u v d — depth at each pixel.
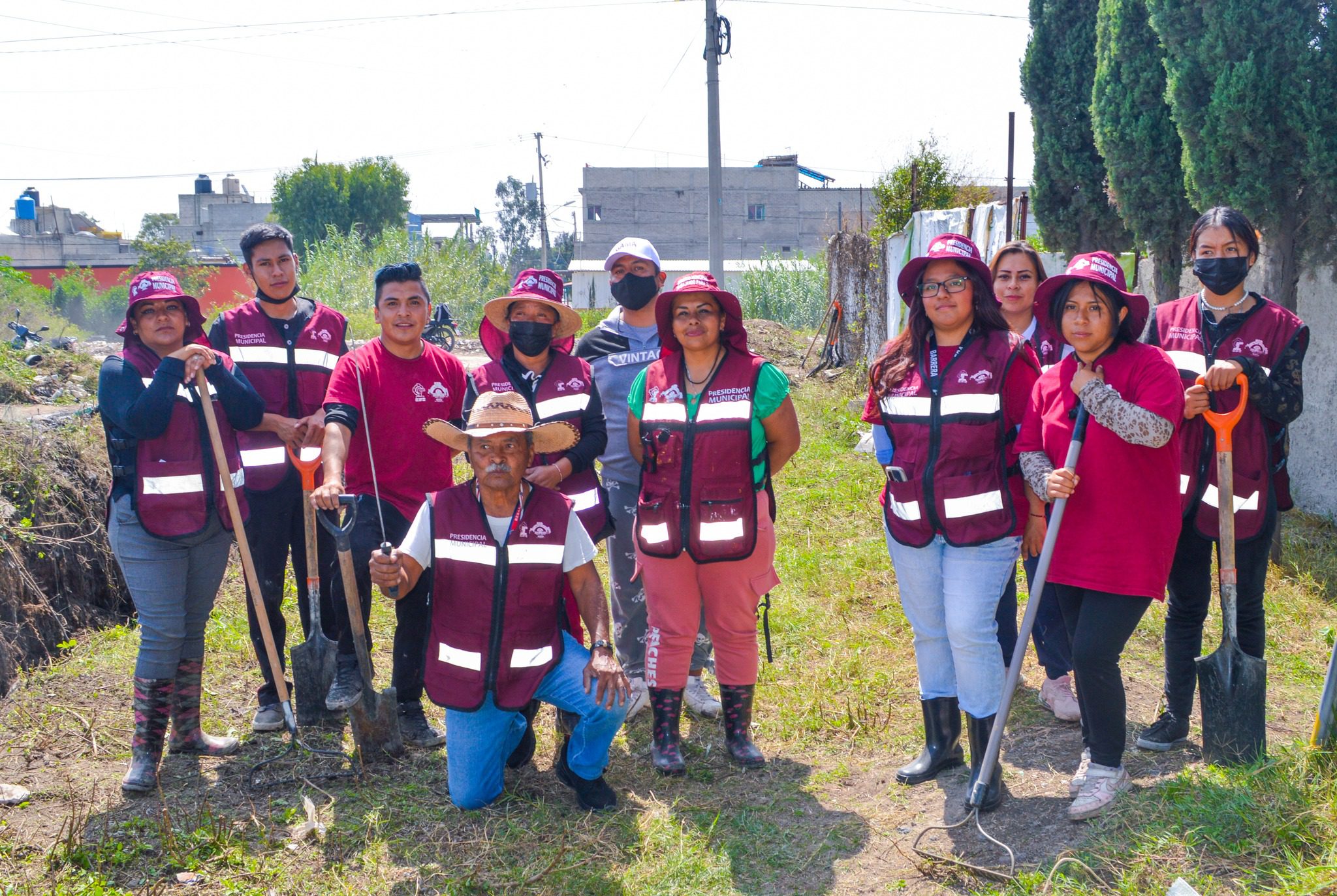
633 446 4.28
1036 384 3.71
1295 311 6.78
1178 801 3.47
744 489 4.00
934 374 3.76
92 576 5.82
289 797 3.95
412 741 4.40
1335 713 3.61
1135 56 7.31
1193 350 4.05
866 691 4.85
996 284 4.68
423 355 4.50
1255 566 3.93
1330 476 7.11
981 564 3.65
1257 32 6.07
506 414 3.68
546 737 4.54
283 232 4.67
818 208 64.31
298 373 4.66
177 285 4.09
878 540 7.02
